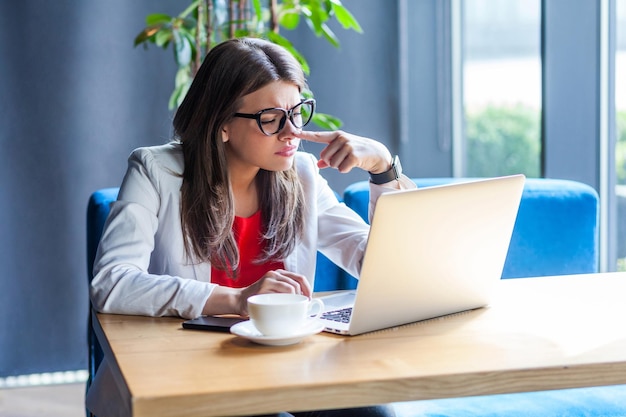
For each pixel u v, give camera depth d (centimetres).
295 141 174
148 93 360
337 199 224
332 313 153
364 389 112
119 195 176
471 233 149
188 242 177
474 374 115
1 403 331
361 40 383
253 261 187
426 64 388
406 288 142
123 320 152
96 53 353
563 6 287
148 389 109
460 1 385
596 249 234
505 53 348
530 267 229
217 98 174
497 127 359
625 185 285
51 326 357
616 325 142
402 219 136
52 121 351
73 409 321
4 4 342
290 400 110
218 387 109
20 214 351
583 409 176
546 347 128
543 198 231
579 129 291
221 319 148
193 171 178
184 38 304
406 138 390
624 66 281
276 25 312
